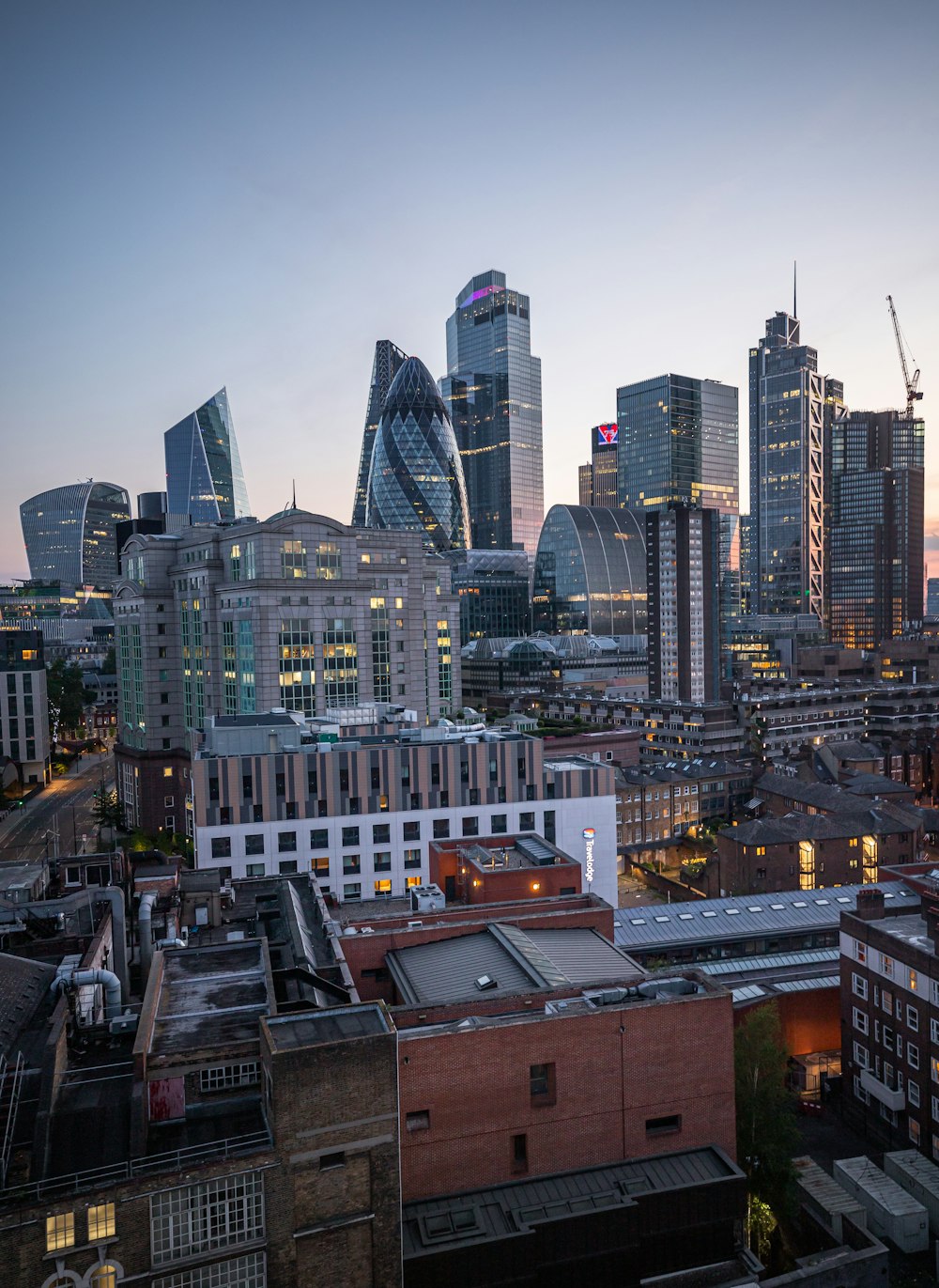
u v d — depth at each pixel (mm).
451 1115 41188
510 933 58156
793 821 129000
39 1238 29312
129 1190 30219
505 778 105625
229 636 154625
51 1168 31828
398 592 177625
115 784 188625
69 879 79812
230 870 97250
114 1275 30172
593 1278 39562
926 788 199375
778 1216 54906
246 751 105312
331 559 157000
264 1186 32219
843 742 195500
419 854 103312
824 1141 70750
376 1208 33875
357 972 58281
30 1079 35594
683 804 165000
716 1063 44844
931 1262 55062
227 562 159000
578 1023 42781
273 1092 32469
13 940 58406
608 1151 43250
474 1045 41344
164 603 170875
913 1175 59094
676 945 91812
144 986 53406
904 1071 67062
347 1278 33625
